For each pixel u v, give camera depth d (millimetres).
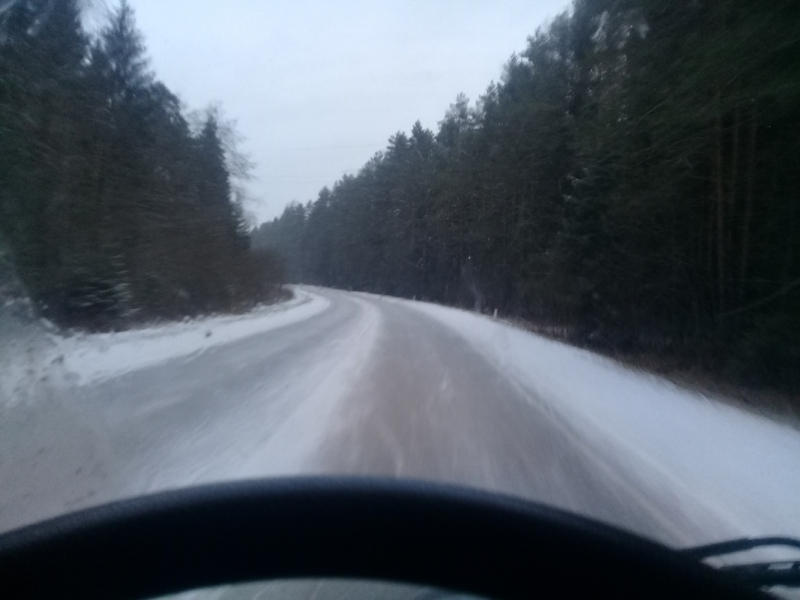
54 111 18891
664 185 18141
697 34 15789
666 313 20219
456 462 7582
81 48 21484
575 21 32438
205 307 30875
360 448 7922
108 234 21688
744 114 15438
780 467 8055
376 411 10188
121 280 21359
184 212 29625
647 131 18531
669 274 19438
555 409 11375
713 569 3389
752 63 13602
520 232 37250
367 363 15656
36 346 13250
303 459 7309
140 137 27422
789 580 3438
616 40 20859
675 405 12375
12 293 15547
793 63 13336
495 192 43188
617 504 6375
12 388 9539
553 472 7398
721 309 16953
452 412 10477
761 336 14938
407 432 8891
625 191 20078
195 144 34312
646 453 8500
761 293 15867
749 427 10672
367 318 32750
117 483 6188
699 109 15367
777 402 13625
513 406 11398
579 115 30828
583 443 8898
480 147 49875
